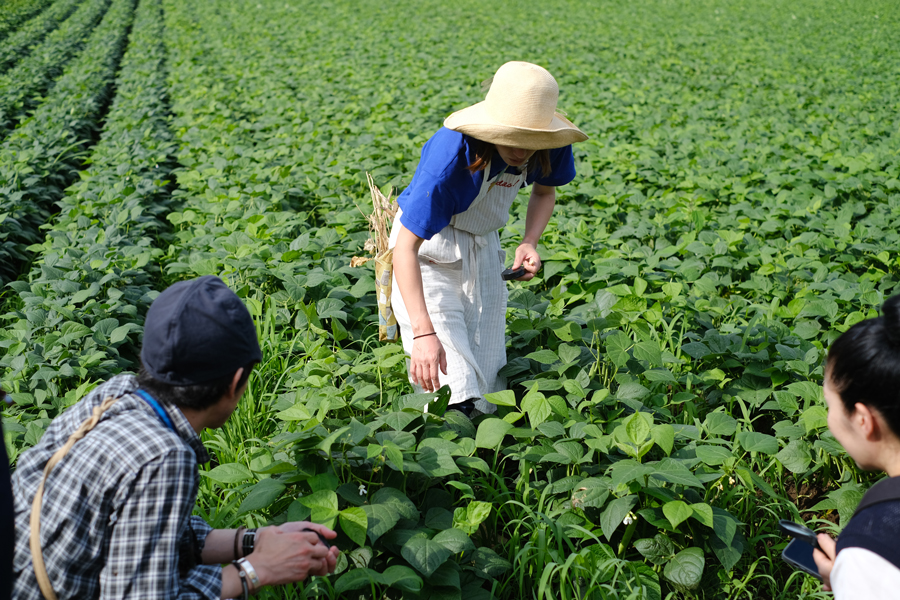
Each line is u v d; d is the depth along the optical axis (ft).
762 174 23.98
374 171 23.65
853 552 4.85
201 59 51.93
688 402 11.11
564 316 13.89
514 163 9.32
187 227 21.12
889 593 4.64
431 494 9.01
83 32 67.82
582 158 26.73
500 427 9.00
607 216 20.49
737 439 9.42
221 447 10.41
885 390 4.89
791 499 10.50
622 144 27.78
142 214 21.38
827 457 10.21
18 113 36.29
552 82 8.68
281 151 26.61
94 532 5.19
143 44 59.72
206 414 5.78
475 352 10.86
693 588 8.02
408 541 7.57
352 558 7.86
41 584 5.15
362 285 14.74
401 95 37.55
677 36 64.95
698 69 48.47
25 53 56.54
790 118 34.12
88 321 13.97
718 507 8.94
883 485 5.01
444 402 9.82
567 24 71.72
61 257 16.83
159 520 5.20
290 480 8.02
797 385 10.54
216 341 5.48
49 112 34.47
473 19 75.10
